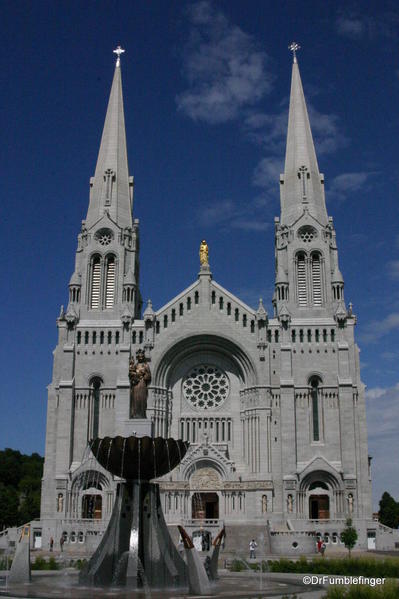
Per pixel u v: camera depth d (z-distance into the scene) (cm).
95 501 8562
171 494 8456
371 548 8069
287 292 9350
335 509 8369
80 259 9662
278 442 8669
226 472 8519
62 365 9025
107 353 9125
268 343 9075
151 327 9150
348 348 8962
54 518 8325
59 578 4134
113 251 9675
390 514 15488
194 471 8606
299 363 8969
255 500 8356
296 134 10362
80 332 9219
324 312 9262
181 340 9100
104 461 3744
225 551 7406
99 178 10306
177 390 9219
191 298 9300
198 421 9075
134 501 3684
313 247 9550
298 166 10075
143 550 3553
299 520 8069
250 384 9000
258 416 8762
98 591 3306
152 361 9031
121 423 8725
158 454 3688
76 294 9450
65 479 8500
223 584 3784
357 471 8581
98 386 9094
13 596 3052
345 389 8769
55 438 8894
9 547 7444
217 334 9100
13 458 19488
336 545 7925
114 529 3644
